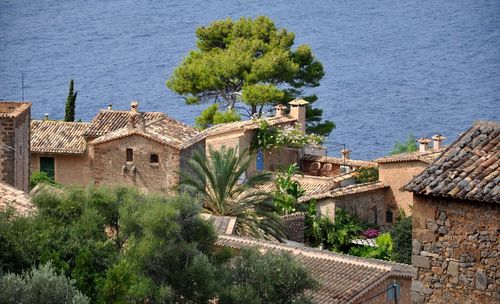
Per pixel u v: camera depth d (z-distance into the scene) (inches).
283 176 4847.4
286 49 6707.7
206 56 6535.4
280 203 4503.0
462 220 1553.9
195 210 2285.9
